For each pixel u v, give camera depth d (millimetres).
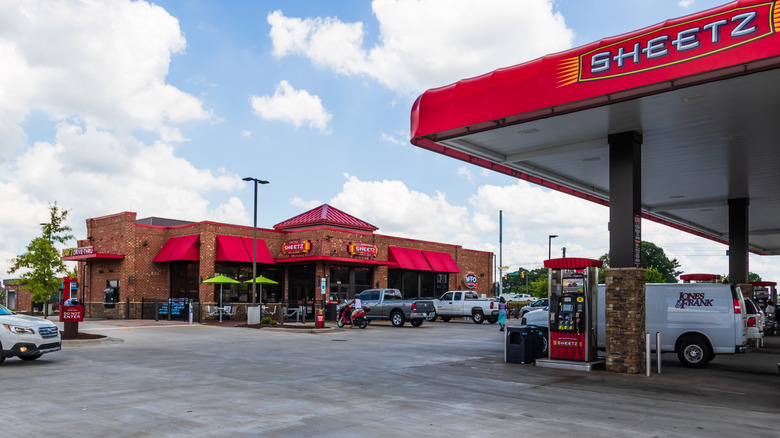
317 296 34812
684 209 27156
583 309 14172
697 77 10992
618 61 11773
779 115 13539
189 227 34219
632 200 14547
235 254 33531
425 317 29844
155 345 18969
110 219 34625
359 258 36875
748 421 8383
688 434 7516
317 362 14656
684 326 15156
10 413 8273
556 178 20797
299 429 7480
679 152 17234
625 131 14922
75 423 7668
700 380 12445
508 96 13516
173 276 34969
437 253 44312
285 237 37562
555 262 14367
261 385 11008
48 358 15078
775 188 22609
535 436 7254
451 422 7988
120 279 33219
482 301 33906
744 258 24375
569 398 10055
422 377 12273
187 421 7867
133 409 8625
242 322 31344
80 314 19688
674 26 11023
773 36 9820
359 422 7926
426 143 16328
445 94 14766
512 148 17078
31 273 31516
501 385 11383
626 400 9961
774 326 30016
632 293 13523
